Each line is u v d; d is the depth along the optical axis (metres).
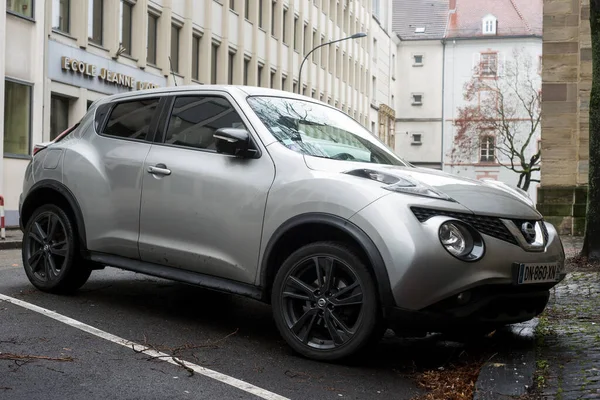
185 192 6.03
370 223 5.01
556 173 23.33
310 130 6.15
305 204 5.32
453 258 4.92
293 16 43.88
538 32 73.88
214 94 6.29
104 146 6.82
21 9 21.52
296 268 5.37
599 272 10.39
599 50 11.41
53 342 5.49
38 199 7.35
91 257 6.74
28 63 21.77
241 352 5.48
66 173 6.96
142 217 6.32
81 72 23.89
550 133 23.38
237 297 7.73
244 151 5.73
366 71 63.91
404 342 6.11
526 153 70.25
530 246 5.27
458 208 5.07
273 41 40.91
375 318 5.05
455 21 77.06
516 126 70.00
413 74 77.19
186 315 6.69
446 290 4.91
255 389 4.61
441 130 76.62
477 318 5.07
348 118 6.85
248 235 5.62
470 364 5.36
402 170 5.62
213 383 4.69
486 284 5.03
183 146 6.26
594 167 11.56
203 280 5.94
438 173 5.84
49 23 22.52
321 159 5.61
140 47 27.34
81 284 7.24
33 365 4.88
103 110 7.09
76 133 7.22
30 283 7.92
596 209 11.54
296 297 5.38
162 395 4.40
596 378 4.70
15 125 21.41
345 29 56.91
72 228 6.97
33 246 7.35
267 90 6.44
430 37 76.25
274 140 5.78
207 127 6.19
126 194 6.45
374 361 5.42
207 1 32.38
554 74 23.34
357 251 5.13
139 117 6.73
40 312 6.44
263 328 6.34
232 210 5.72
